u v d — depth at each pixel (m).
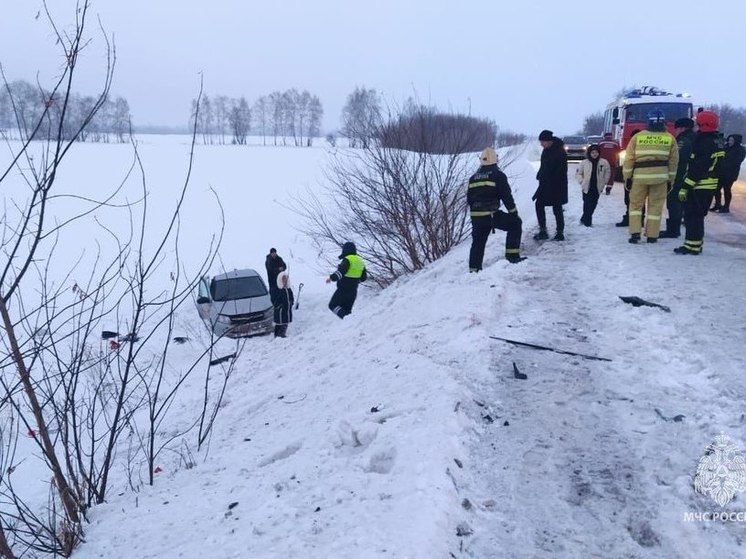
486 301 6.82
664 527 3.30
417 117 15.02
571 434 4.27
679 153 9.70
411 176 14.27
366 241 15.55
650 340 5.68
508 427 4.41
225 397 8.48
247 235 26.77
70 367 4.73
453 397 4.66
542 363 5.40
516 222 8.74
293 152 61.34
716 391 4.58
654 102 17.75
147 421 8.41
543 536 3.29
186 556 3.42
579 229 11.03
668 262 8.20
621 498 3.57
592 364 5.34
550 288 7.54
